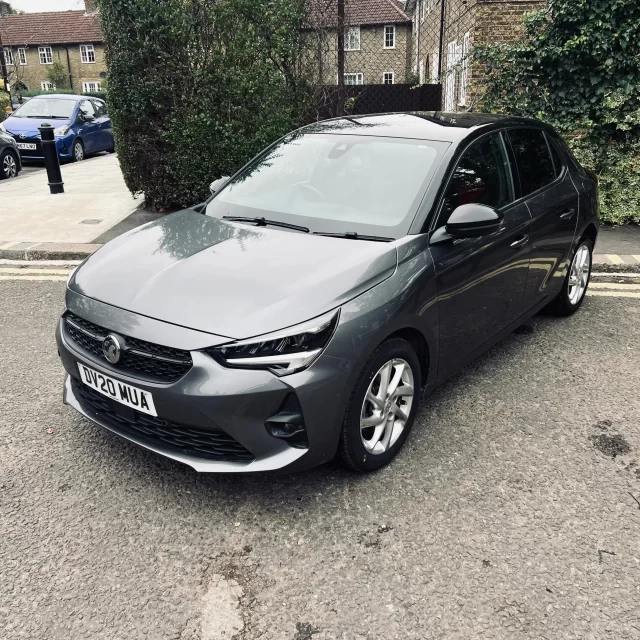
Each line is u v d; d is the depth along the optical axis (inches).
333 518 109.2
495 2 405.4
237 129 301.7
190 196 314.5
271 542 103.7
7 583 94.5
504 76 323.9
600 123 310.2
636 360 173.6
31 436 133.9
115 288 115.2
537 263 166.9
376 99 494.0
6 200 370.3
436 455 128.0
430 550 102.0
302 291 106.5
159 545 102.8
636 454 129.6
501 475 121.7
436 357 130.9
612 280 244.4
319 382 102.3
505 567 98.3
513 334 192.2
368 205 134.3
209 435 103.7
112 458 126.3
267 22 293.0
